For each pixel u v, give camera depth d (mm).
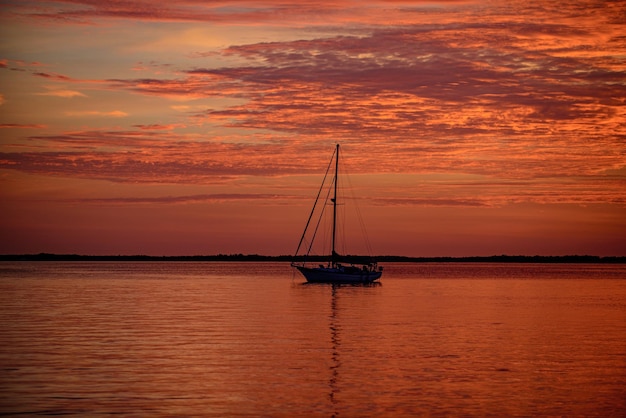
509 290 94062
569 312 57781
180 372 29000
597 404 24328
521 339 39406
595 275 183500
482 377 28422
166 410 23219
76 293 79812
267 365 30625
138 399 24516
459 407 23859
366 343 37219
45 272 167500
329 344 36750
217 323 46312
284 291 85500
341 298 72625
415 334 41156
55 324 45344
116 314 52688
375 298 73062
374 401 24562
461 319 50562
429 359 32469
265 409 23453
